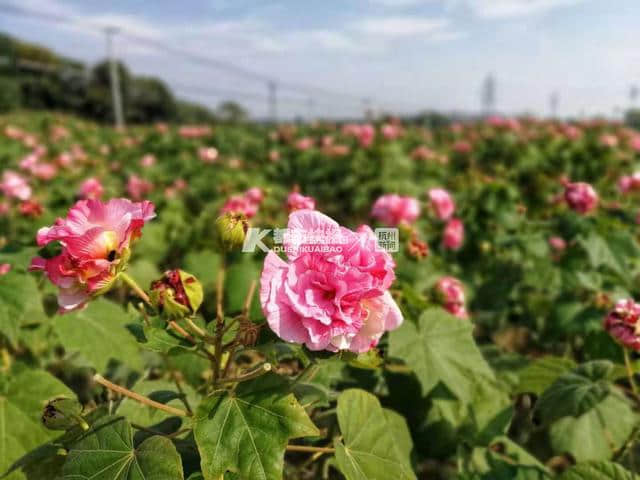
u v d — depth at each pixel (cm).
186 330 127
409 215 291
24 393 166
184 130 968
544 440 233
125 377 246
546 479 176
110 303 221
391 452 130
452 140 1218
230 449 107
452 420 186
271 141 1118
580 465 163
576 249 336
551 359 210
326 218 110
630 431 207
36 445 162
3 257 190
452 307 210
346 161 766
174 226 403
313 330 101
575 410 163
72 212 115
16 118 1394
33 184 497
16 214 392
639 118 1772
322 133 1271
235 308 262
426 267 309
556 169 714
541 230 378
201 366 203
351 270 103
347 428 128
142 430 126
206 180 649
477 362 183
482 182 450
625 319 176
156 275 313
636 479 163
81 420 122
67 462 113
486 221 421
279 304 102
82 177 577
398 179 672
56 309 230
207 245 344
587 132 1048
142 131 1355
